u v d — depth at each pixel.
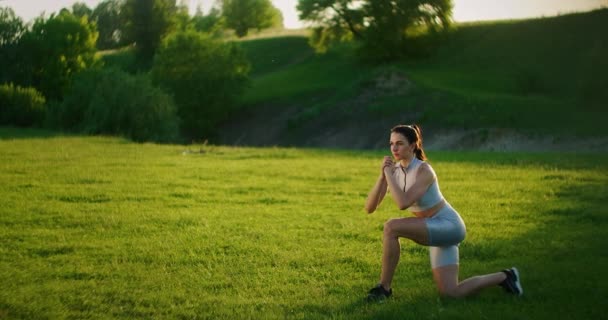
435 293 5.95
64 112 36.75
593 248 7.95
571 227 9.58
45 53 53.81
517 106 49.00
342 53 85.25
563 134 42.38
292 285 6.28
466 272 6.86
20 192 12.57
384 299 5.66
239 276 6.68
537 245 8.20
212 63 64.81
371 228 9.51
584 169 18.09
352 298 5.83
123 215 10.35
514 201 12.17
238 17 124.25
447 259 5.70
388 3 72.31
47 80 53.75
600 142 39.34
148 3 87.69
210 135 62.88
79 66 55.12
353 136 53.59
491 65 65.38
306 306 5.60
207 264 7.15
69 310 5.50
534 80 58.19
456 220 5.57
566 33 67.38
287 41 99.12
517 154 25.72
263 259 7.45
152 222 9.84
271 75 82.94
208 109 63.69
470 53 70.12
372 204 5.94
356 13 74.31
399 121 52.78
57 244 8.11
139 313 5.43
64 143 24.98
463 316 5.18
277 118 63.62
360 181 15.75
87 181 14.46
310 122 58.38
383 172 5.70
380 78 60.22
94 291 6.05
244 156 22.77
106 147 23.97
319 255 7.66
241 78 66.56
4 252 7.61
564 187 14.23
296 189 14.09
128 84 36.59
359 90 60.31
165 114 37.06
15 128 37.22
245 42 102.06
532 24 73.06
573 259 7.42
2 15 53.31
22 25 53.88
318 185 14.85
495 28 75.38
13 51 53.12
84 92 36.81
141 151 22.97
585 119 44.78
